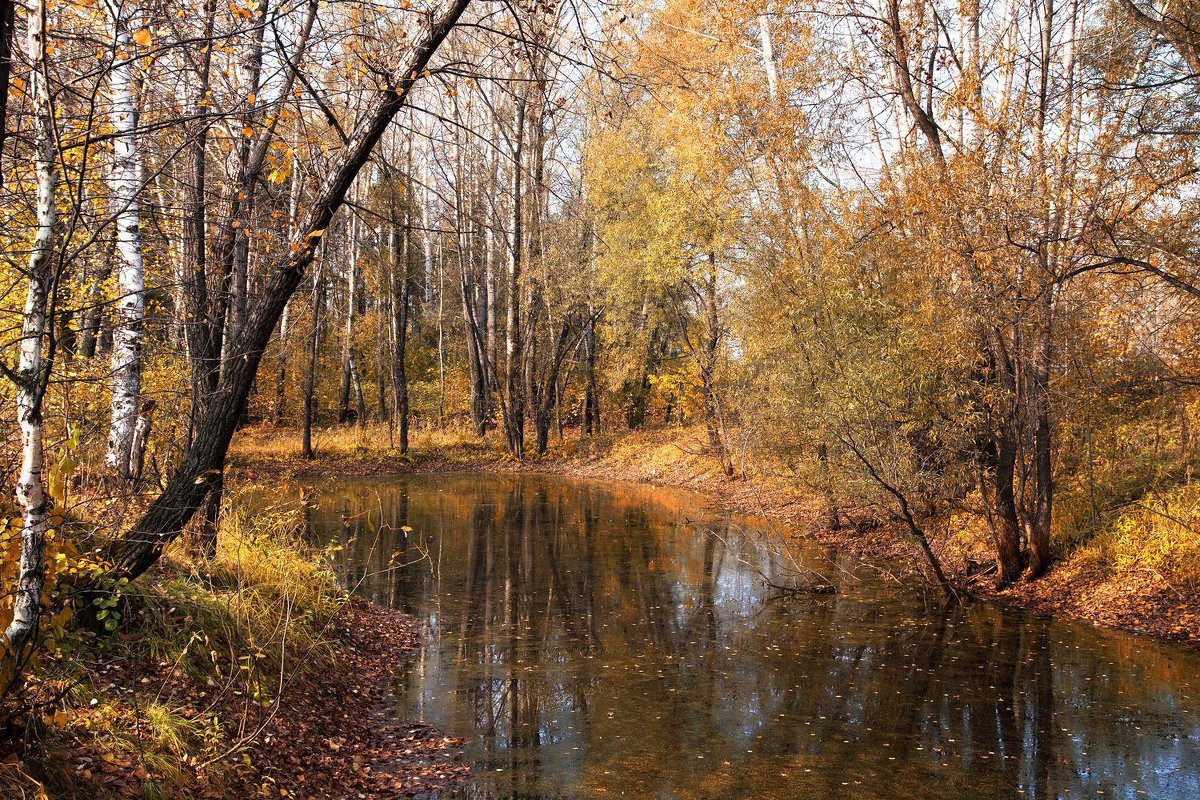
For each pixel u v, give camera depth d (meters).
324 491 23.52
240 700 5.76
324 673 7.30
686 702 7.71
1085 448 13.11
